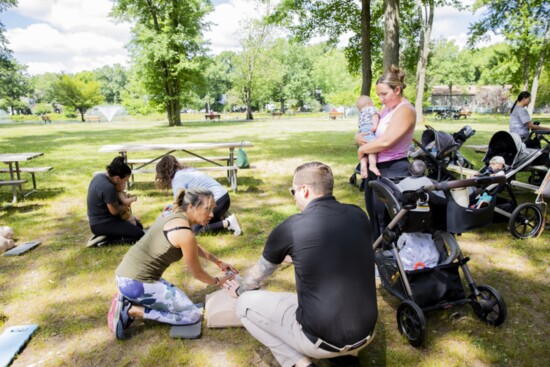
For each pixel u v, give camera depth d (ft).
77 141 55.26
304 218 6.42
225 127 88.43
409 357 8.28
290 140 51.93
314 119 141.28
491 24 104.68
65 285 11.73
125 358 8.41
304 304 6.34
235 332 9.27
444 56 203.62
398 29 37.83
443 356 8.36
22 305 10.63
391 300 10.68
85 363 8.30
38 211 19.43
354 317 6.14
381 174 11.19
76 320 9.90
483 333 9.09
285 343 7.12
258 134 63.31
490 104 185.47
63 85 219.41
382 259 9.99
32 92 324.80
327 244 6.17
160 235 8.52
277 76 181.06
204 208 8.67
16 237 15.81
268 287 11.43
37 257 13.73
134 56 102.73
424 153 16.35
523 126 20.90
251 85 150.41
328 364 7.84
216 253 13.80
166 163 14.90
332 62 221.25
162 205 20.06
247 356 8.39
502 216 15.65
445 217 9.72
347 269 6.18
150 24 100.78
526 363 8.12
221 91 268.41
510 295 10.87
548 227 16.07
